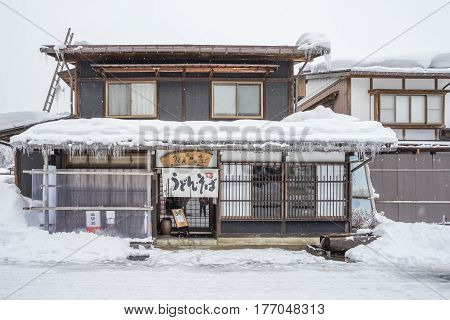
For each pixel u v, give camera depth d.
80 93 15.51
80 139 11.67
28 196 14.31
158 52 14.90
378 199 16.52
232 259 10.95
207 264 10.36
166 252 11.77
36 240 11.30
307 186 12.92
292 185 12.88
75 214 12.35
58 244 11.23
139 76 15.45
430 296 7.86
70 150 11.85
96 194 12.46
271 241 12.83
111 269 9.69
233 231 12.79
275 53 15.05
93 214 12.36
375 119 21.19
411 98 21.42
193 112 15.48
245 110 15.58
